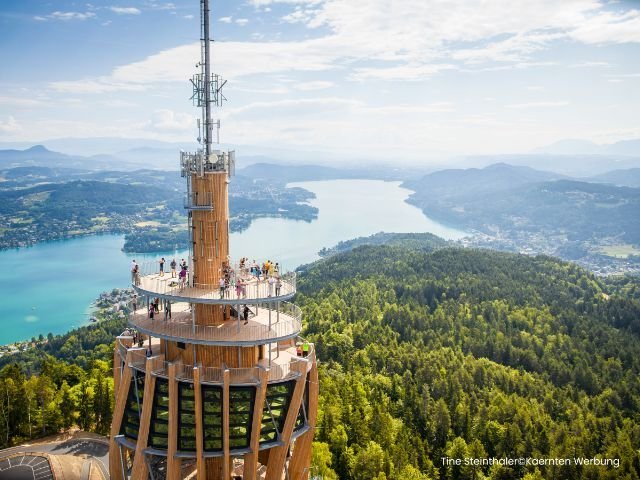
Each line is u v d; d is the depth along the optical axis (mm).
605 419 143250
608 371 192375
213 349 62438
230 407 60812
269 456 64875
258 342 60344
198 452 59469
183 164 65000
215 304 62875
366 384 162000
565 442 125625
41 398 119688
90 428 120875
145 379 61062
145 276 71000
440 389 156000
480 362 185375
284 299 62406
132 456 76625
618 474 113938
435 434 136000
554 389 170875
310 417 68188
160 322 65250
